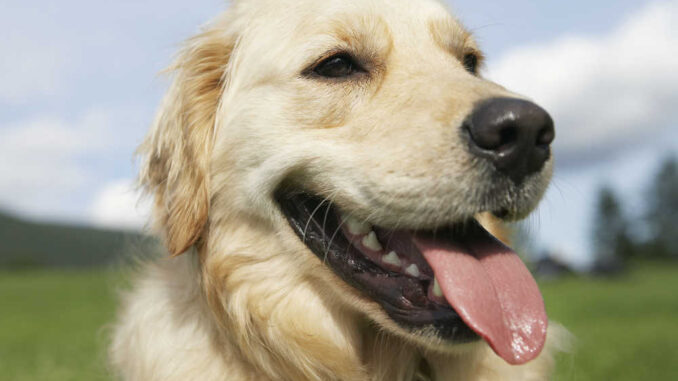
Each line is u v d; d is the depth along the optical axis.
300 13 0.56
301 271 0.55
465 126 0.49
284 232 0.55
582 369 0.99
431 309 0.51
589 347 1.35
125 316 0.61
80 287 4.39
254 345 0.55
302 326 0.55
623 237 12.23
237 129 0.55
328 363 0.55
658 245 12.15
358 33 0.55
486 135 0.48
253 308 0.55
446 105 0.50
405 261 0.53
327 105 0.54
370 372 0.56
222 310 0.55
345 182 0.52
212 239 0.56
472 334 0.49
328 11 0.55
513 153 0.48
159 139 0.59
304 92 0.54
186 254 0.58
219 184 0.56
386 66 0.55
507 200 0.49
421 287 0.51
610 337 1.65
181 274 0.58
